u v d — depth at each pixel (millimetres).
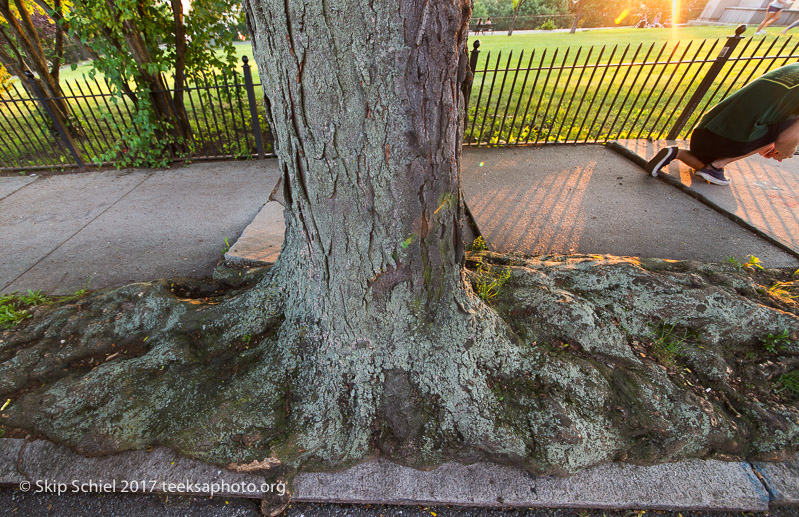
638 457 1717
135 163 4852
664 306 2123
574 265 2404
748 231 3268
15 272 3004
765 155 3600
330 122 1290
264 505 1675
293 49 1206
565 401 1728
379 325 1729
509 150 5020
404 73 1190
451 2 1138
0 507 1714
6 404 1846
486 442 1658
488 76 9758
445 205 1546
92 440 1697
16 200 4156
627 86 8383
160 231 3520
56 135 5008
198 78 5324
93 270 3012
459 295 1838
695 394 1837
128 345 2105
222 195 4164
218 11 4723
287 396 1781
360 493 1692
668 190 3947
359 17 1109
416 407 1732
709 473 1718
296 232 1751
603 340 1972
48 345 2068
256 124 4816
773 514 1682
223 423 1680
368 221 1482
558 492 1675
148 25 4453
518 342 1919
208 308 2197
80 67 14055
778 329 2057
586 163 4598
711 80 4582
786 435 1760
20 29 4688
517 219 3500
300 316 1925
